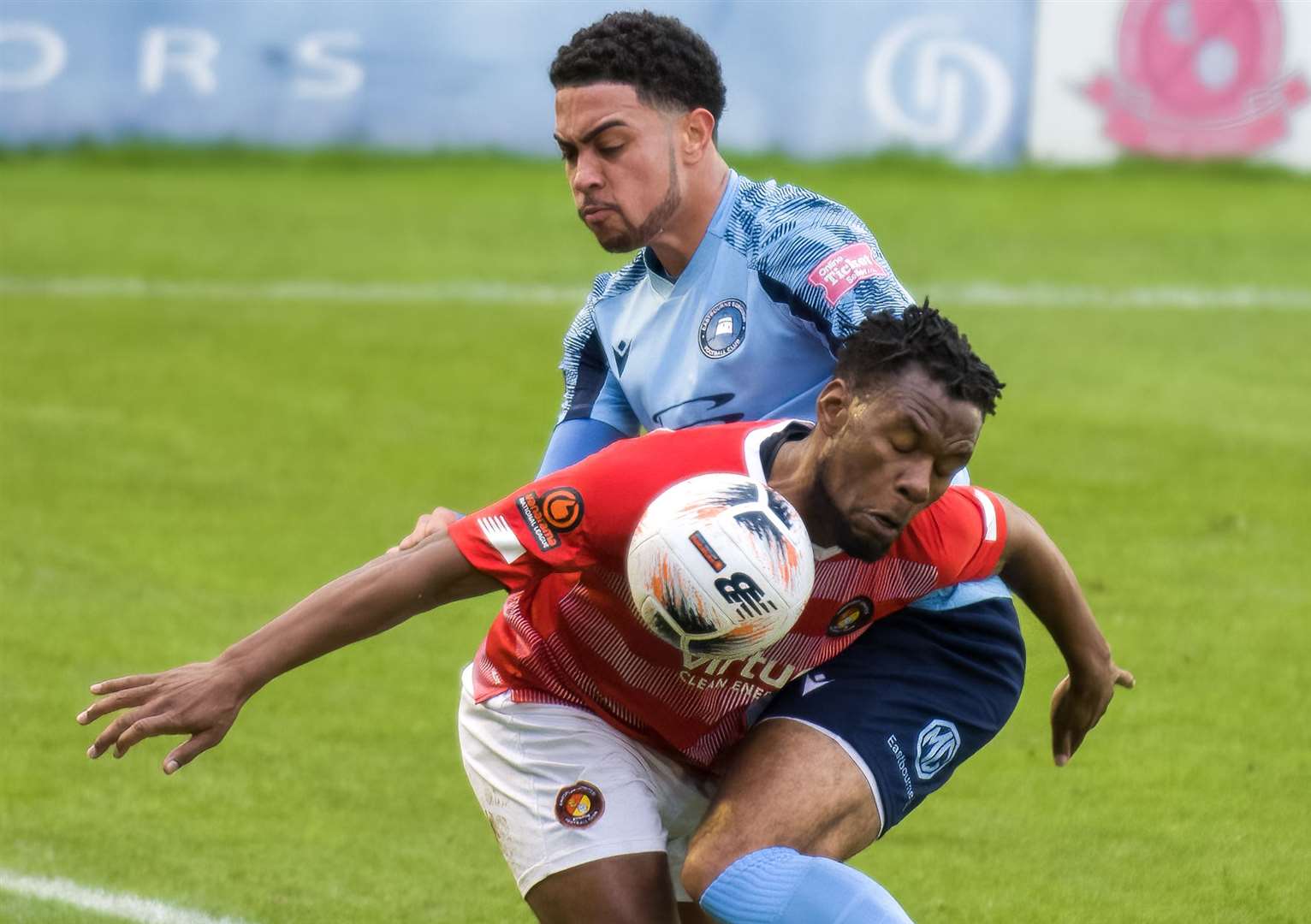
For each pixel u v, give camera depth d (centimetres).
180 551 2661
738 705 1191
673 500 1085
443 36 6178
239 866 1694
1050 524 2758
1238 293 4541
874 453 1052
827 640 1166
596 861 1177
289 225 5344
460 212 5528
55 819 1797
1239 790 1850
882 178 5950
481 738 1241
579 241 5156
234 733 2038
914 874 1672
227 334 4097
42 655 2245
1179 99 5997
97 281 4625
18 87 6216
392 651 2311
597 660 1191
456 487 3006
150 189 5847
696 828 1189
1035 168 6038
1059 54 5984
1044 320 4250
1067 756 1359
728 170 1294
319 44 6181
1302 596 2441
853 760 1148
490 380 3719
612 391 1390
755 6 5984
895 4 5988
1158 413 3438
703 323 1273
